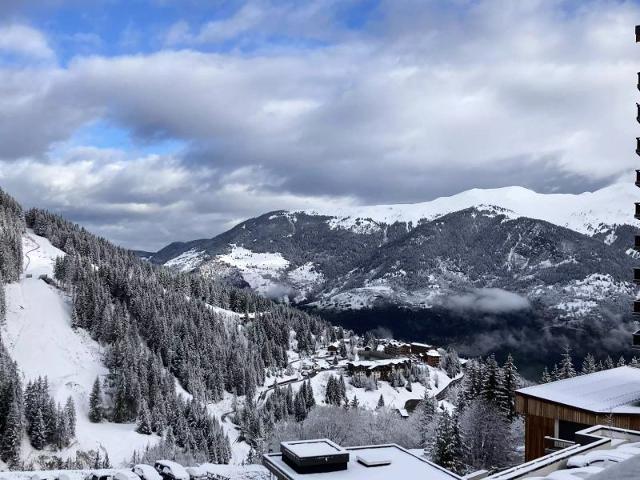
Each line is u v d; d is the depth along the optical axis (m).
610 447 28.53
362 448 31.56
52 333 195.88
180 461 127.88
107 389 176.88
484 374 103.31
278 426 118.94
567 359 125.69
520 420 97.88
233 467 58.19
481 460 76.12
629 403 56.44
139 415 164.00
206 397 196.50
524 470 23.98
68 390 170.12
